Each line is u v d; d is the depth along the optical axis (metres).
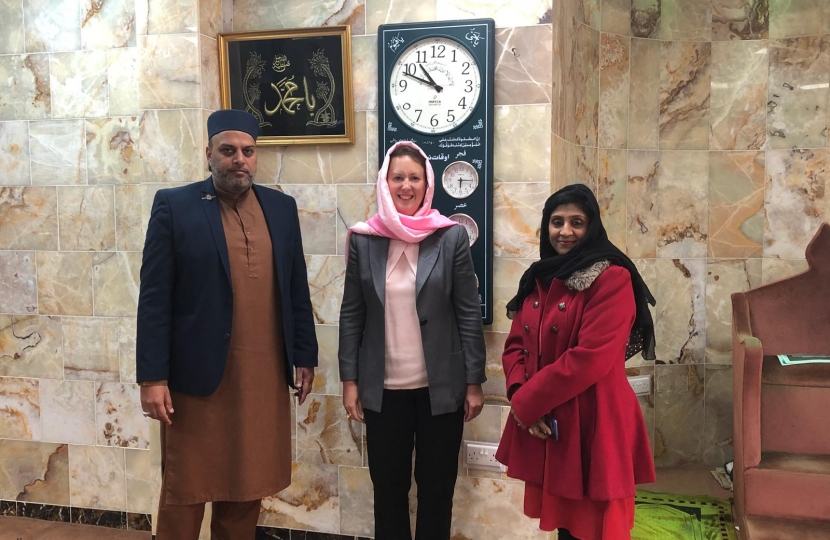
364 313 2.14
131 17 2.67
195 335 1.94
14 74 2.80
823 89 3.05
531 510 1.85
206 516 2.56
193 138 2.44
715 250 3.25
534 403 1.72
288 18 2.47
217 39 2.50
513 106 2.25
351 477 2.52
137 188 2.72
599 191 3.06
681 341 3.29
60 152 2.79
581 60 2.79
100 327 2.81
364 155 2.43
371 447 2.09
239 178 1.94
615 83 3.09
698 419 3.33
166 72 2.44
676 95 3.19
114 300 2.79
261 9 2.49
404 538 2.12
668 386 3.30
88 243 2.79
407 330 2.04
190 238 1.93
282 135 2.48
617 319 1.70
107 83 2.71
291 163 2.50
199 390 1.94
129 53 2.68
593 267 1.73
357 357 2.12
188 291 1.95
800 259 3.15
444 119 2.30
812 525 2.35
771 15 3.10
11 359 2.91
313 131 2.45
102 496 2.88
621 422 1.75
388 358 2.05
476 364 2.04
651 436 3.29
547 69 2.21
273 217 2.07
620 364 1.81
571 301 1.77
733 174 3.21
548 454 1.77
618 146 3.14
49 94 2.77
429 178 2.07
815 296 2.81
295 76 2.45
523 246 2.28
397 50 2.32
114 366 2.81
